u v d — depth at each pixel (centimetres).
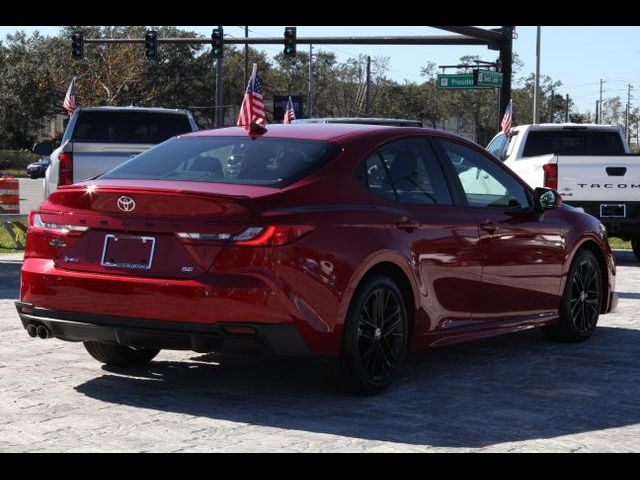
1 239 1767
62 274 565
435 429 514
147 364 671
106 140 1496
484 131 10894
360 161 601
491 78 3102
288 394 587
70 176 1284
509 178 727
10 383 607
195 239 535
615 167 1441
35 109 8438
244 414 538
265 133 629
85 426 509
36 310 579
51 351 714
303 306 537
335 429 509
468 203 671
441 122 10981
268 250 529
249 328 529
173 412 540
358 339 569
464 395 597
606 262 823
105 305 552
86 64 8262
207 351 545
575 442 495
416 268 609
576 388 623
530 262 721
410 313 616
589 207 1449
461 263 650
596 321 812
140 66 8250
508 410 560
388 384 596
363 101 10200
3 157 9012
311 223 545
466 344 783
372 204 591
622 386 632
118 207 555
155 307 539
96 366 662
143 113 1506
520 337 820
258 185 561
